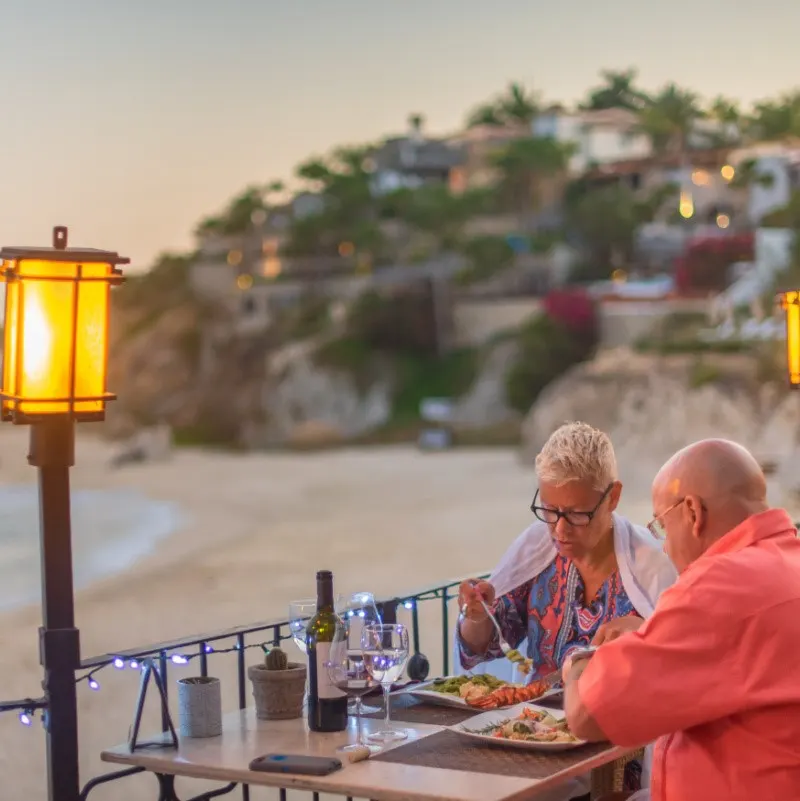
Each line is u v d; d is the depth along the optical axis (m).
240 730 3.42
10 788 10.55
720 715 2.84
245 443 101.06
